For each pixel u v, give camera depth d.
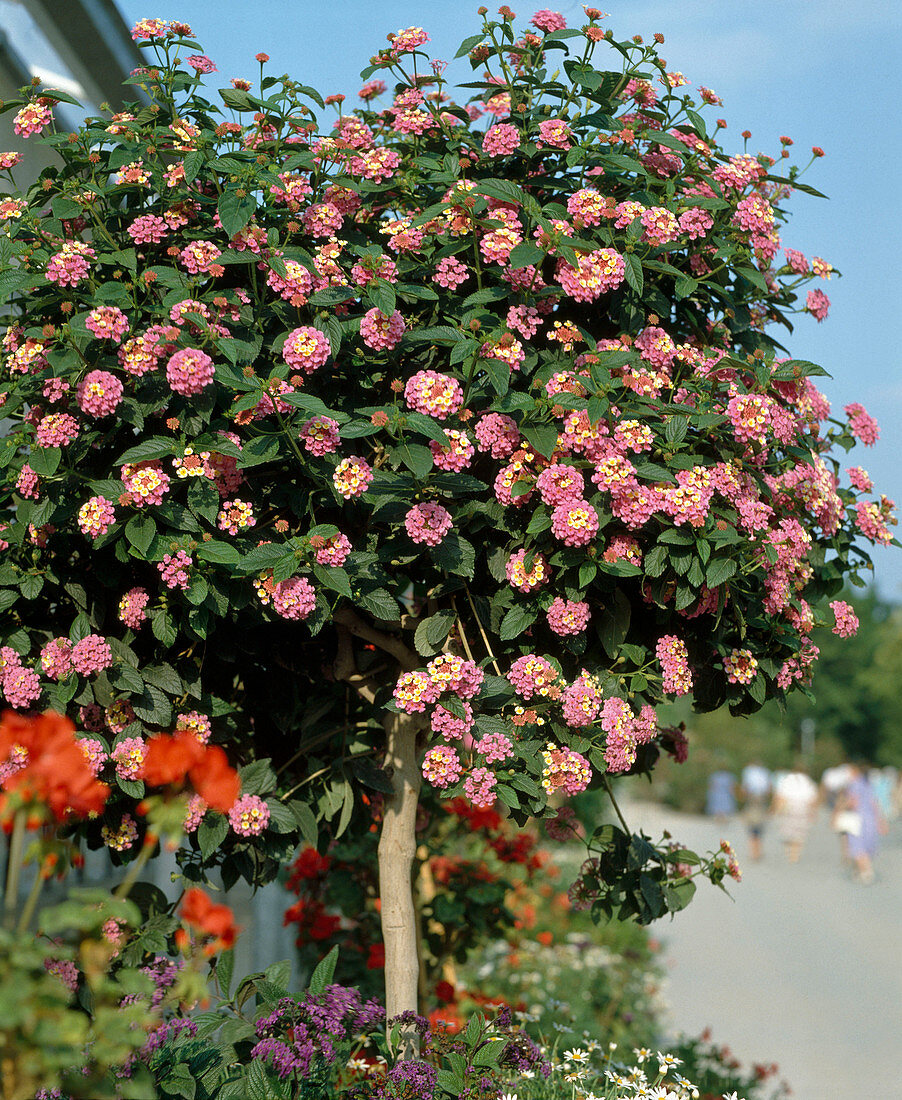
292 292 3.06
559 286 3.40
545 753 3.11
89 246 3.20
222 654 3.35
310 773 3.74
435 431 2.97
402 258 3.34
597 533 3.06
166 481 2.86
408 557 3.18
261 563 2.88
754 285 3.67
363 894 5.48
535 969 7.07
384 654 3.69
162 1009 3.06
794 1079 5.87
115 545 3.09
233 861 3.41
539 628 3.34
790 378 3.41
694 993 8.05
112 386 2.85
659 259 3.49
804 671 3.50
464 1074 3.13
